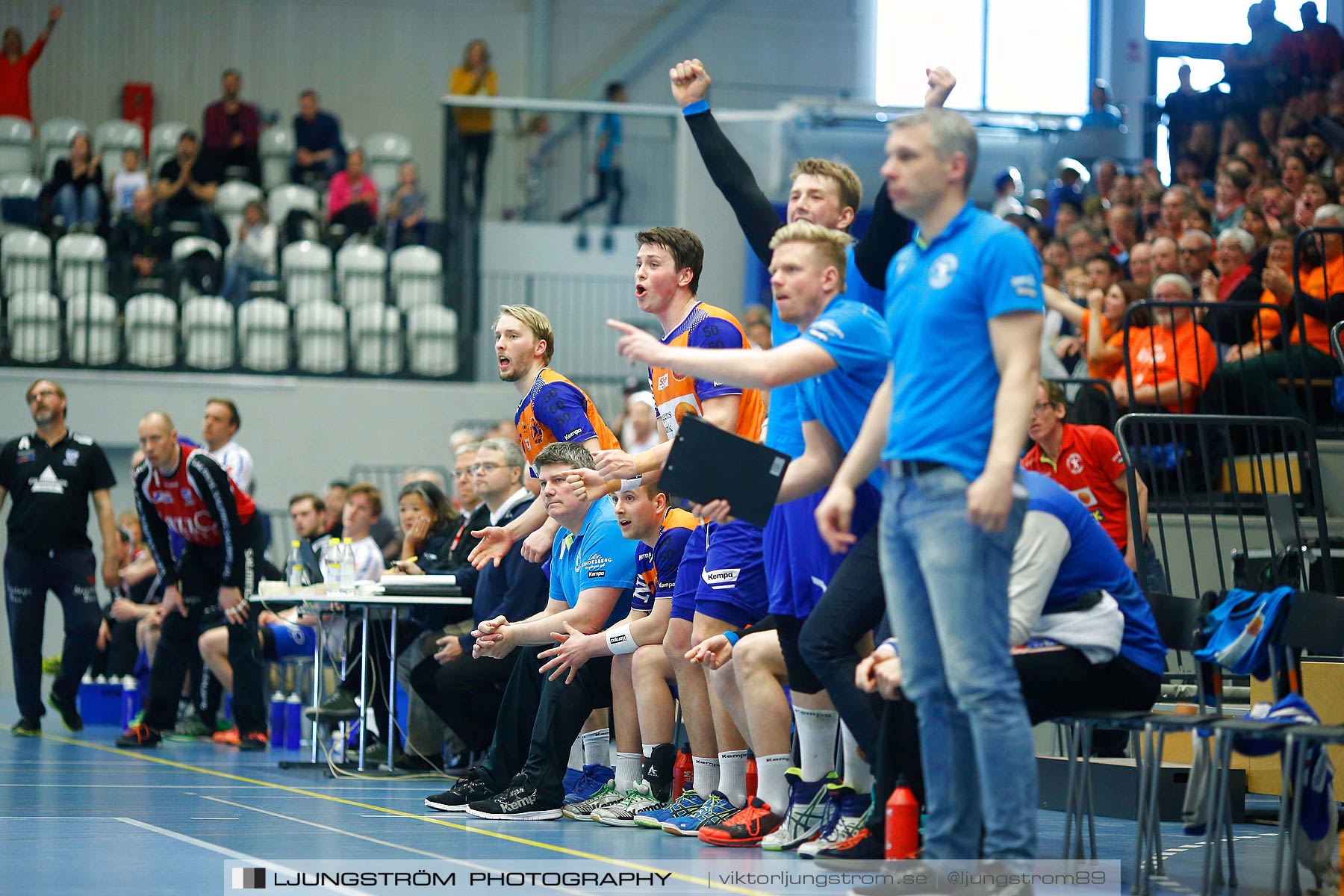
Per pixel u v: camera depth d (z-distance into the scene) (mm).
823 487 13211
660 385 16719
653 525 17266
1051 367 30203
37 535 29438
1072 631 12703
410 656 23328
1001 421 9953
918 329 10453
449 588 22156
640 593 17625
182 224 49375
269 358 46344
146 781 21016
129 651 34375
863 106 47000
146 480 27219
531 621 17578
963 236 10422
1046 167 47438
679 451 12562
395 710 24109
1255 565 19000
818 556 13828
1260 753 12984
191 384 45438
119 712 34031
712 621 15758
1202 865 14539
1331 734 11086
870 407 11773
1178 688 20250
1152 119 45469
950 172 10453
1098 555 12930
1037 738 23422
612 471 15008
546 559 20344
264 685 28234
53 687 30453
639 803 16875
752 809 15023
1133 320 28156
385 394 46781
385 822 16484
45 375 44625
